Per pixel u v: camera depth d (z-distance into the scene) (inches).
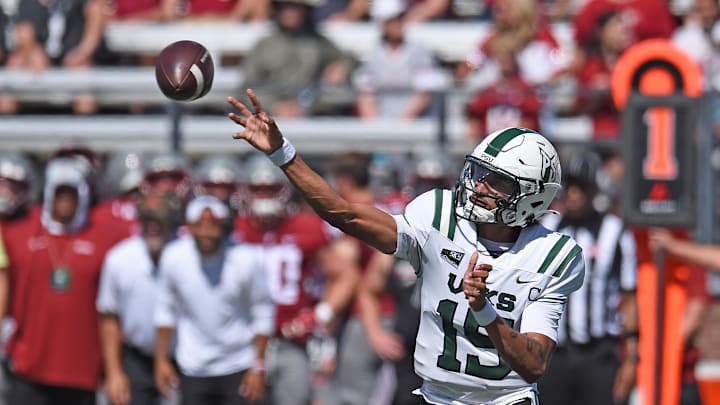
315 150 1364.4
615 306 1120.8
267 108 1389.0
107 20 1584.6
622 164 994.7
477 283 624.7
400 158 1350.9
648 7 1438.2
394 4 1448.1
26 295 1166.3
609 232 1122.7
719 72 1483.8
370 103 1380.4
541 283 682.2
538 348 653.9
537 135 680.4
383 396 1232.8
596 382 1114.1
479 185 673.0
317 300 1224.2
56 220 1170.6
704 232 1210.6
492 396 698.2
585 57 1398.9
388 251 687.7
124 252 1162.0
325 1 1637.6
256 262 1139.9
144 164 1283.2
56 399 1173.7
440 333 693.3
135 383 1170.0
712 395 1183.6
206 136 1390.3
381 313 1223.5
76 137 1405.0
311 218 1237.7
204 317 1134.4
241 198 1237.1
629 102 991.0
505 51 1402.6
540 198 673.0
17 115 1449.3
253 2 1610.5
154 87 1441.9
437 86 1403.8
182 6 1653.5
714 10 1523.1
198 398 1142.3
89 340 1175.0
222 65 1549.0
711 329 1229.1
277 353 1210.6
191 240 1142.3
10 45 1521.9
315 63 1432.1
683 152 988.6
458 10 1658.5
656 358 992.9
